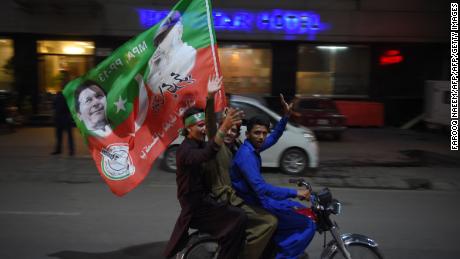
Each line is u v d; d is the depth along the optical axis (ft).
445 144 50.90
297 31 61.52
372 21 62.08
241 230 13.32
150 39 15.31
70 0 57.67
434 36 62.75
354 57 64.18
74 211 23.77
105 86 15.34
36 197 26.61
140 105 15.39
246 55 63.21
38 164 36.04
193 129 13.20
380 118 63.41
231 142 14.70
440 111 58.23
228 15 60.90
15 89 60.44
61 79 61.11
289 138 33.63
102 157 15.31
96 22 59.62
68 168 34.60
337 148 47.16
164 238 19.72
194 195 13.51
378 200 27.30
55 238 19.54
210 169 13.65
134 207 24.75
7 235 19.85
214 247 14.23
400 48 64.23
